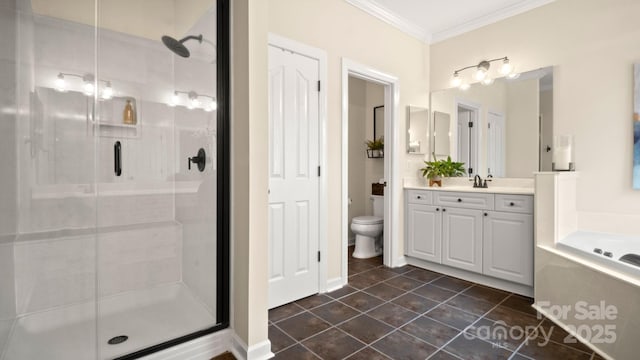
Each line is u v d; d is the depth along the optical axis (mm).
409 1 2844
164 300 2188
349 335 1868
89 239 2045
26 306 1785
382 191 3883
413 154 3447
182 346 1620
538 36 2779
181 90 2230
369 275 2977
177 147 2340
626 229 2314
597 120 2453
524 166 2871
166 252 2326
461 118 3334
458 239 2848
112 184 2143
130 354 1522
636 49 2285
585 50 2516
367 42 2914
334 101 2646
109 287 2104
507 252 2514
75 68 1992
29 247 1807
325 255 2564
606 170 2408
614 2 2375
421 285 2705
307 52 2422
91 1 2041
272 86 2242
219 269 1768
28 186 1806
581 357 1635
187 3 2139
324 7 2557
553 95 2691
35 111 1831
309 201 2477
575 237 2287
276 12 2252
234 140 1742
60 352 1584
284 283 2318
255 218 1631
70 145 1982
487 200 2641
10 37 1716
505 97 2992
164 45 2318
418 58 3482
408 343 1775
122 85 2168
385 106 3248
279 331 1920
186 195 2219
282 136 2307
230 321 1778
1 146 1661
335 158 2664
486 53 3141
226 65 1774
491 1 2852
